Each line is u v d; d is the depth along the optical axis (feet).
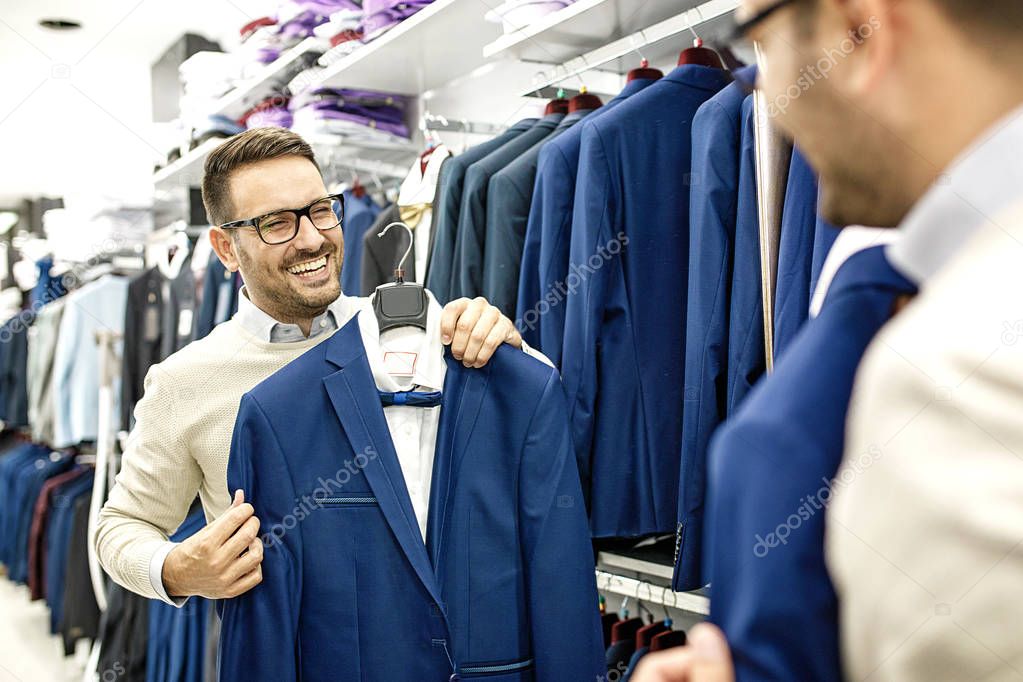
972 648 1.00
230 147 4.63
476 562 3.95
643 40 5.86
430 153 7.66
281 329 4.91
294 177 4.59
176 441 4.75
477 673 3.89
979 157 1.11
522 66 8.04
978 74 1.13
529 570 3.95
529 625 3.98
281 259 4.58
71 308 13.57
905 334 1.12
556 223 5.79
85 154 17.02
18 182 19.31
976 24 1.12
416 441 4.23
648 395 5.57
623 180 5.50
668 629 5.93
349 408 3.92
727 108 4.91
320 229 4.63
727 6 5.20
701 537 4.93
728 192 4.94
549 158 5.80
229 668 3.75
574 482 4.05
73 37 12.53
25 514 14.61
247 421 3.85
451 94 9.18
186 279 10.94
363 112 9.29
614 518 5.54
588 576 3.98
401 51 7.88
